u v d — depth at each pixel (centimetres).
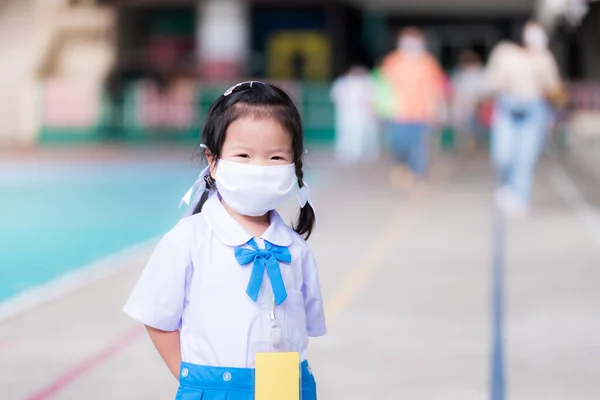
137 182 2703
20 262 1460
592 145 3650
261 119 468
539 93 1836
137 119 4331
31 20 5053
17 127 4403
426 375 849
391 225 1792
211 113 482
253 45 5197
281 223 501
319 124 4356
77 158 3550
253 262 479
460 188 2448
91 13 5066
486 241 1586
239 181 468
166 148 4041
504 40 5953
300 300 495
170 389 817
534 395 791
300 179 507
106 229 1814
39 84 4397
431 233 1684
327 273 1323
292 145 478
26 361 902
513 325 1026
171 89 4334
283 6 5175
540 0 4666
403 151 2619
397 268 1357
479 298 1156
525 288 1211
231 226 484
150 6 5097
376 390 808
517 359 898
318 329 521
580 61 4650
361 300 1148
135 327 1037
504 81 1833
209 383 472
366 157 3669
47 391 809
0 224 1875
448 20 5912
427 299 1152
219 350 473
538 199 2175
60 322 1059
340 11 5172
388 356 909
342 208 2061
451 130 4062
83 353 931
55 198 2314
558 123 3734
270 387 454
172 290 480
